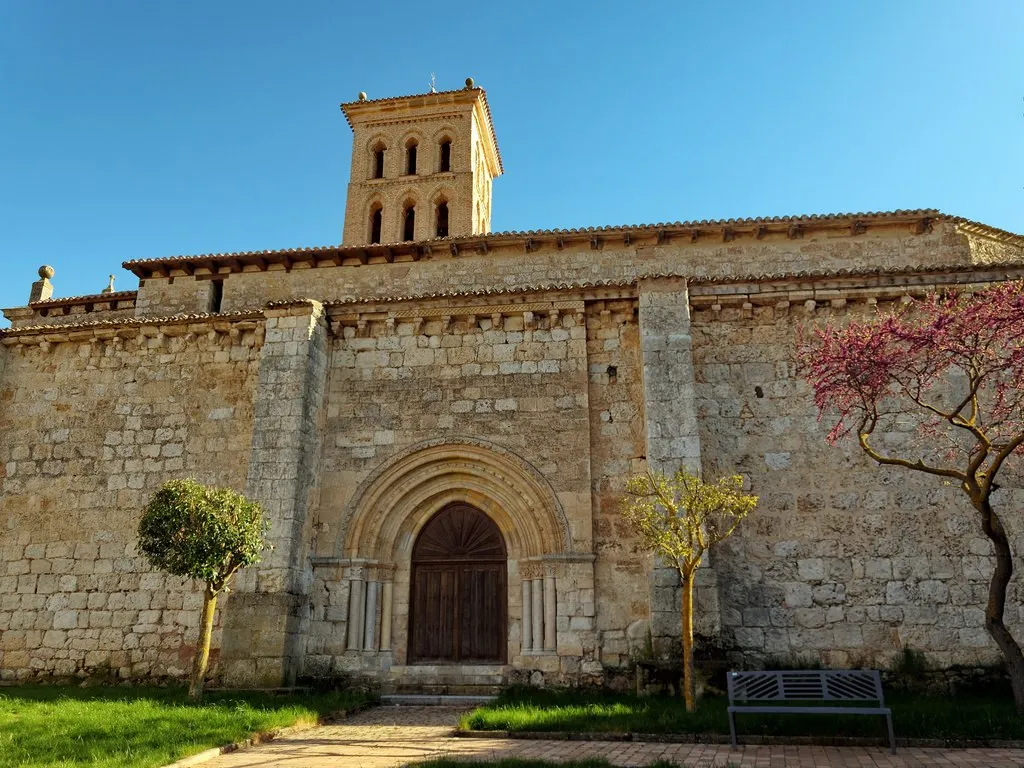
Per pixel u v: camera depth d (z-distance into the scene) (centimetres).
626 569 1595
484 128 4066
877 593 1515
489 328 1820
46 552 1800
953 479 1563
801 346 1638
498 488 1708
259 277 2406
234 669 1520
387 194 3753
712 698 1361
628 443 1688
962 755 896
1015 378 1255
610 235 2261
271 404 1716
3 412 1933
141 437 1861
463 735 1097
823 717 1034
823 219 2189
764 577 1544
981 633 1471
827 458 1612
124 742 967
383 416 1783
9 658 1731
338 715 1309
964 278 1706
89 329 1944
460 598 1675
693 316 1753
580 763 826
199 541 1373
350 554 1686
